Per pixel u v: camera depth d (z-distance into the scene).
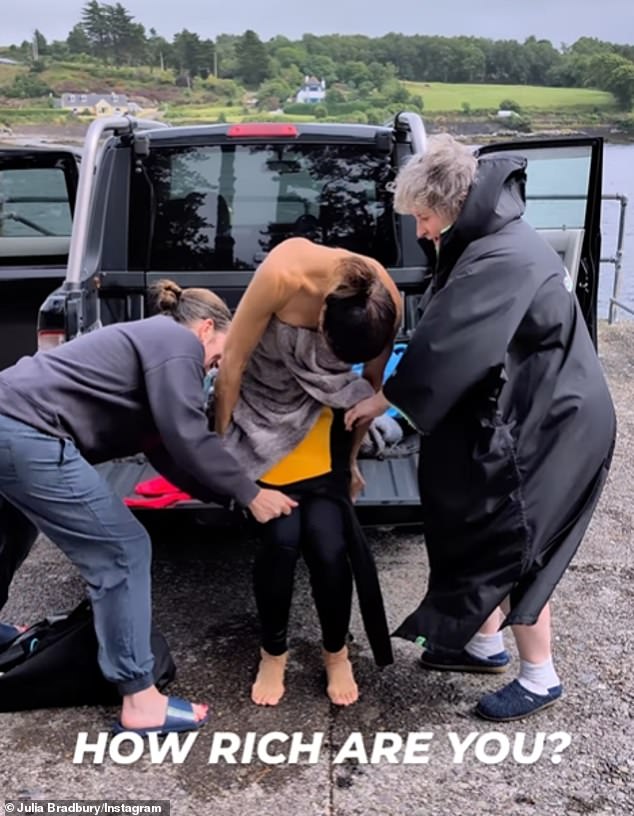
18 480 2.59
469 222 2.53
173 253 3.79
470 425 2.62
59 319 3.41
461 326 2.50
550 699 2.88
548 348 2.58
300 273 2.60
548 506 2.59
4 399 2.58
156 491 3.22
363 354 2.57
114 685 2.85
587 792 2.56
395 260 3.80
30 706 2.93
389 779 2.62
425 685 3.07
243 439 2.79
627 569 3.88
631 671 3.11
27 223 5.57
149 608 2.78
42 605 3.62
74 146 5.38
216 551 4.09
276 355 2.72
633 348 7.77
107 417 2.67
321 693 3.02
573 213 5.46
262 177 3.81
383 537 4.13
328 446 2.85
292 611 3.54
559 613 3.50
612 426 2.69
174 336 2.65
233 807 2.52
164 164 3.76
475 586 2.69
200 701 2.97
